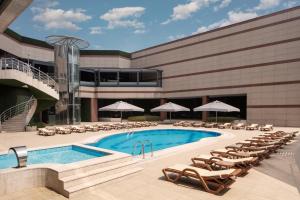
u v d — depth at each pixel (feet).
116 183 24.21
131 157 31.50
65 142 49.85
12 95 72.69
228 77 104.06
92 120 121.80
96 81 124.47
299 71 84.43
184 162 32.24
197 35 115.75
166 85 129.39
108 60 143.33
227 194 21.01
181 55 122.62
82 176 23.29
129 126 84.84
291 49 86.38
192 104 133.18
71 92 95.09
